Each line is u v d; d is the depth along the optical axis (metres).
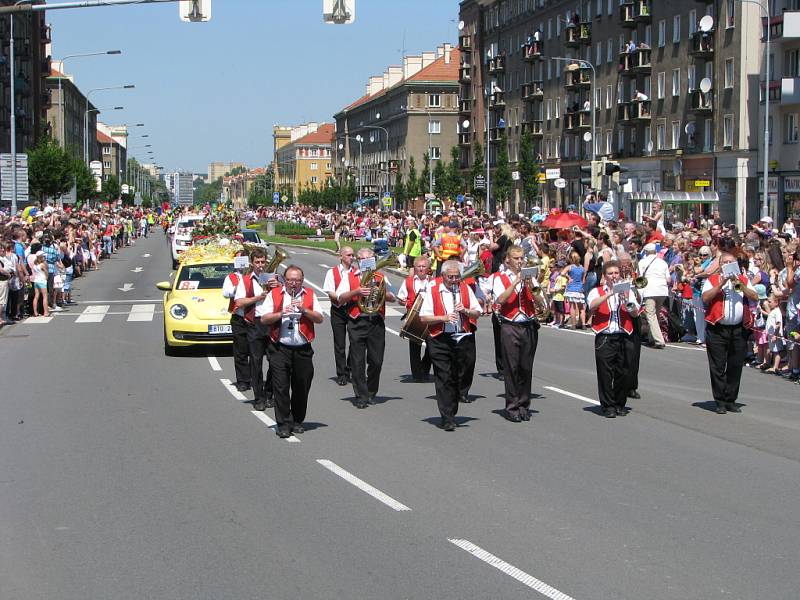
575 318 24.48
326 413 13.59
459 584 6.87
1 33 78.19
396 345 21.39
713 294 13.56
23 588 6.84
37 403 14.30
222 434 12.13
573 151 77.56
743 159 53.06
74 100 129.25
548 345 21.31
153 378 16.62
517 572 7.12
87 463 10.62
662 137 62.44
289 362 11.88
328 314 27.23
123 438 11.89
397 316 27.12
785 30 47.88
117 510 8.79
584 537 7.99
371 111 146.75
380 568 7.21
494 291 12.98
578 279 24.19
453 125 126.12
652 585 6.86
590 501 9.10
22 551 7.66
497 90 91.62
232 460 10.73
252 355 13.84
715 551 7.64
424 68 127.19
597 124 72.31
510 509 8.81
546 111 82.50
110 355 19.52
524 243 18.42
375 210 72.94
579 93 76.25
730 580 6.98
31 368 17.83
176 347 20.42
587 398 14.88
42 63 99.31
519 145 88.25
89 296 33.38
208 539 7.93
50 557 7.51
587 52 73.94
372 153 146.75
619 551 7.62
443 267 12.23
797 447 11.52
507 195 82.75
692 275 21.70
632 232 23.56
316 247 62.47
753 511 8.80
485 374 17.34
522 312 13.01
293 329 11.84
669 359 19.23
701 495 9.34
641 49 63.97
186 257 20.88
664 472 10.26
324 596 6.65
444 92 125.88
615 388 13.45
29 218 38.62
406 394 15.19
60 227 31.67
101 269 46.69
